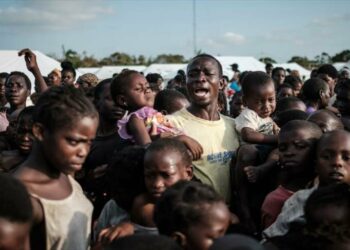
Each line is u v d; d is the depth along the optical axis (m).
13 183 1.93
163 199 2.12
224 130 3.57
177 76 11.51
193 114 3.53
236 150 3.53
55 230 2.30
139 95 3.79
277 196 2.97
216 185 3.37
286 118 4.05
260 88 3.85
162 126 3.46
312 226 2.18
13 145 4.38
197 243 2.01
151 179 2.58
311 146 2.88
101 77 30.39
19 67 15.96
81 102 2.33
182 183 2.18
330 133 2.75
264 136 3.57
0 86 8.00
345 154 2.66
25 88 6.65
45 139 2.31
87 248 2.56
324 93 6.18
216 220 2.00
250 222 3.30
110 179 2.91
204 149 3.40
